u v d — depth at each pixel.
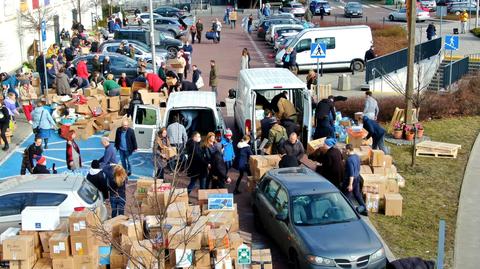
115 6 67.50
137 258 11.52
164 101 25.17
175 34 49.09
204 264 12.48
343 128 22.31
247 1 80.88
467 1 66.31
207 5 80.44
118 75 32.59
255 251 13.09
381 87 31.92
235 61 41.00
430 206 17.59
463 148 23.00
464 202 17.94
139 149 21.30
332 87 32.62
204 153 16.97
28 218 12.53
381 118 26.17
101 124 24.52
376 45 42.44
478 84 28.69
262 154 19.02
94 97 25.42
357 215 13.94
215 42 49.50
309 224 13.55
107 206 16.30
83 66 29.38
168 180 18.48
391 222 16.42
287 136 19.61
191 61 40.56
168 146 18.72
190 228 12.13
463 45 43.19
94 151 22.33
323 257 12.63
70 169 18.61
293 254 13.45
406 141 23.38
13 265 12.12
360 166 17.78
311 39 36.38
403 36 47.94
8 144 22.67
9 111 23.05
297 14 67.44
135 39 41.19
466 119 26.88
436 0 70.94
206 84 33.91
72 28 49.53
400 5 76.88
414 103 24.73
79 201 14.16
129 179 19.30
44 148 22.67
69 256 12.30
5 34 35.66
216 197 14.32
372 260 12.77
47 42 42.41
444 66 32.00
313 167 19.28
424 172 20.33
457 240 15.48
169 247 12.09
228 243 12.59
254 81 20.94
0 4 34.84
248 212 16.83
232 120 26.38
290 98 21.70
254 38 52.34
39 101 24.48
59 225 12.84
